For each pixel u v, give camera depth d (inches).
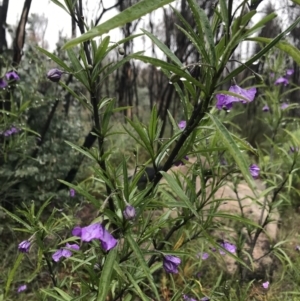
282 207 160.6
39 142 148.9
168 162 54.6
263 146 247.4
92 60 60.2
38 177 141.8
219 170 83.0
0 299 87.6
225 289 94.1
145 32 44.9
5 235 132.0
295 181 158.2
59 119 154.6
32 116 150.3
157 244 80.0
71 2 59.0
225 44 44.8
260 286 115.6
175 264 59.9
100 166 62.2
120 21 32.9
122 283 67.7
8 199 144.0
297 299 98.0
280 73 126.1
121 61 59.0
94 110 60.7
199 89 49.8
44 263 86.3
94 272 64.2
